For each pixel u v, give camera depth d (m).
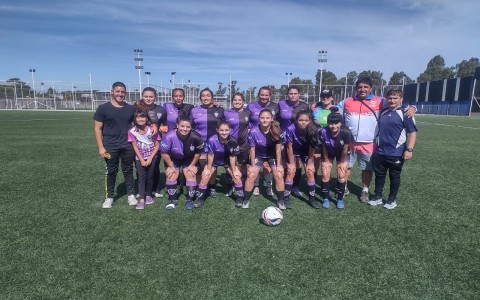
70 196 5.18
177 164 4.85
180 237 3.67
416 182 6.18
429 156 9.04
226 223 4.12
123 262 3.10
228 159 5.10
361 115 4.95
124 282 2.77
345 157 4.71
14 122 19.73
